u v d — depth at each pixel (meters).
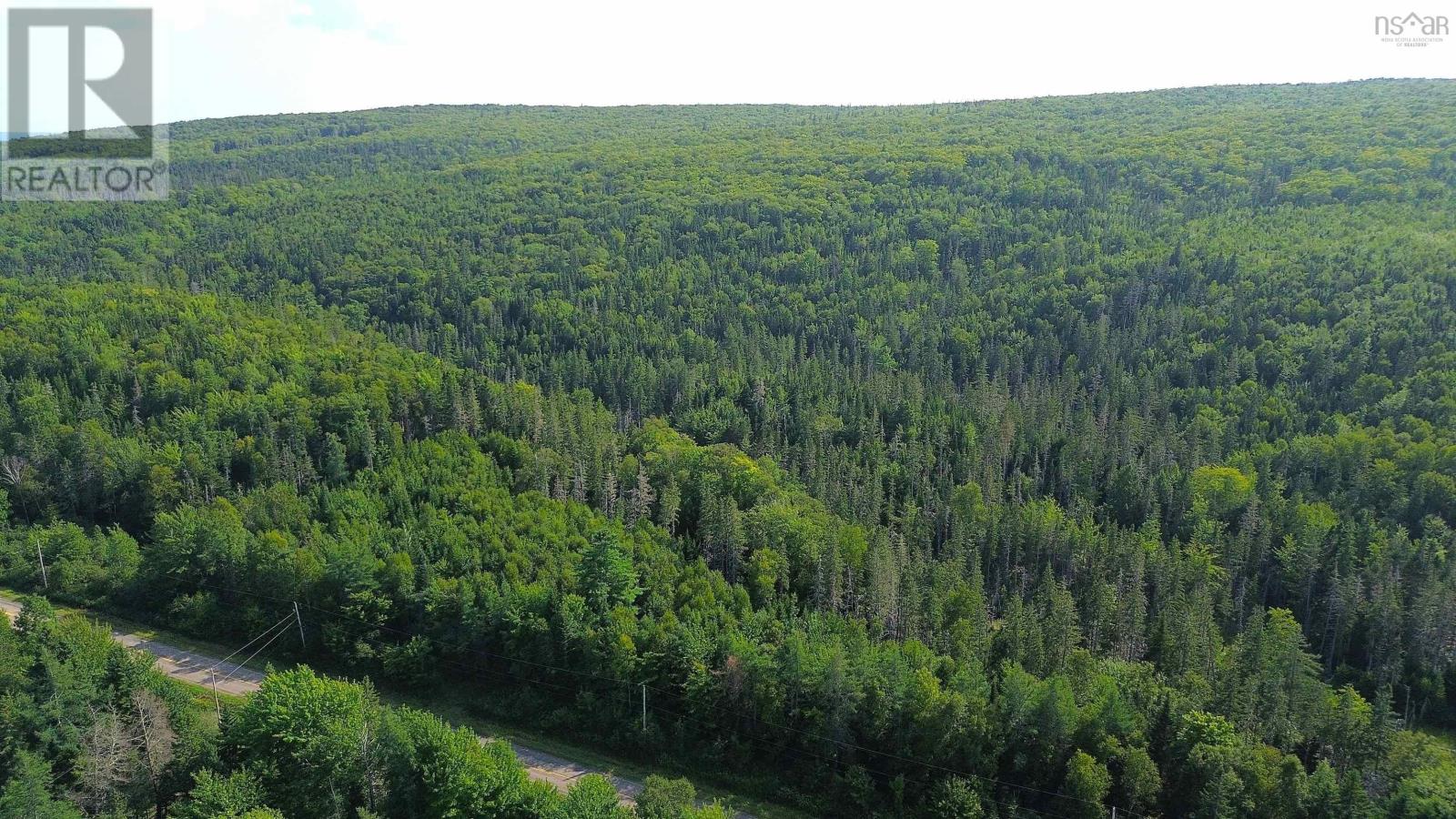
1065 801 85.81
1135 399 183.88
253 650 112.44
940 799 85.00
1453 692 112.50
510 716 100.75
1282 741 90.75
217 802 72.50
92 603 122.25
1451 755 92.94
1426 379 166.38
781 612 106.62
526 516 119.19
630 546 112.19
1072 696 88.50
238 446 142.25
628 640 96.56
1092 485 154.62
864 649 94.25
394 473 131.62
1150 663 102.25
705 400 186.88
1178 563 123.75
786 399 184.50
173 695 88.56
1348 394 172.88
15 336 173.00
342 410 147.25
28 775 73.88
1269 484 146.12
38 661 86.44
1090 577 125.69
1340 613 120.19
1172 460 161.00
